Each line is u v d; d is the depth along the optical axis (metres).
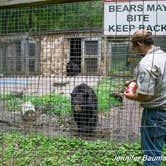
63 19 8.03
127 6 4.34
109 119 6.78
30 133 6.19
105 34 4.45
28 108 7.38
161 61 3.61
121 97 7.69
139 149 5.14
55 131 6.44
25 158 4.84
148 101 3.69
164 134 3.74
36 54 7.49
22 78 8.66
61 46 6.68
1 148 5.22
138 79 3.65
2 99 8.25
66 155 5.05
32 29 7.12
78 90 6.49
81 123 6.35
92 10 11.81
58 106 7.89
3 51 7.76
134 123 6.41
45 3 4.13
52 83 8.70
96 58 6.61
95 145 5.43
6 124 6.83
